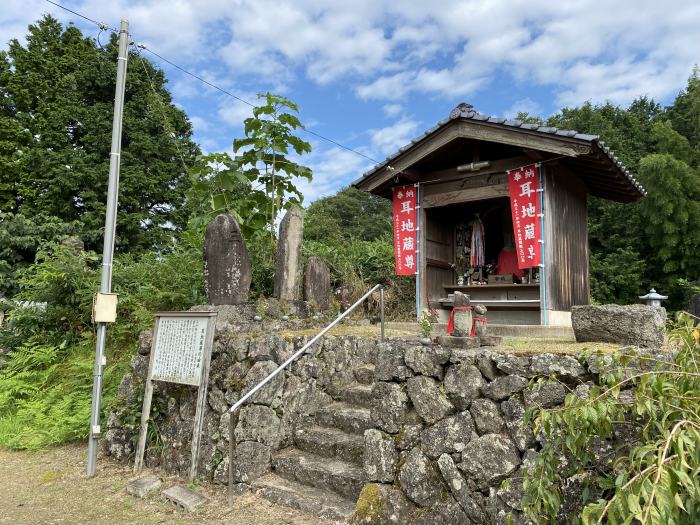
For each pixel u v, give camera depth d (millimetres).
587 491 2586
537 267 7074
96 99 18078
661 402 2193
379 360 3908
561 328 5922
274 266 7832
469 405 3395
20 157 16828
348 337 5766
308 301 7148
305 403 5094
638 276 15641
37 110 17719
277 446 4734
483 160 7797
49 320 8602
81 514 4164
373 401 3875
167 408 5258
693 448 1869
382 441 3729
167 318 5285
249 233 8328
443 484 3402
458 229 8711
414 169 7816
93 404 5145
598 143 6035
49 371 7598
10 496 4590
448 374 3529
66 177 15742
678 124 19016
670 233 15289
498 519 3102
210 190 8750
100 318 5172
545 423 2363
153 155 17688
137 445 5277
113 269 8789
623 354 2617
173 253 9336
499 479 3152
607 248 17156
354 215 25688
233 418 4223
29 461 5637
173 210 17938
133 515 4129
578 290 7367
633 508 1729
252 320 5988
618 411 2416
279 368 4395
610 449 2820
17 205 16953
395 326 7660
